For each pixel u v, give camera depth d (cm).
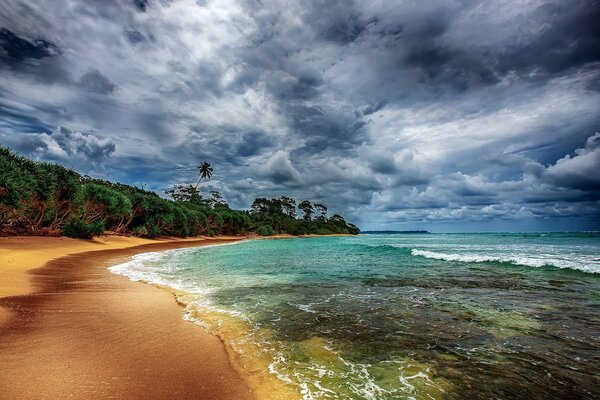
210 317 765
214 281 1299
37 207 2819
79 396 388
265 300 951
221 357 530
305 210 15100
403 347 572
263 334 646
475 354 538
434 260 2091
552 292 1011
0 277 1151
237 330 670
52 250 2244
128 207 3944
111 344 574
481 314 773
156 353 542
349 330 668
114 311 798
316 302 924
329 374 468
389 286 1161
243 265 1903
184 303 903
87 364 484
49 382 420
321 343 595
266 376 462
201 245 4434
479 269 1587
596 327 664
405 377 457
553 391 415
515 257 2031
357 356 535
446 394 408
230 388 426
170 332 654
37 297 907
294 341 607
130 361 505
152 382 437
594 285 1124
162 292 1052
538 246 3170
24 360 489
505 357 523
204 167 10475
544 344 577
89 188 3509
